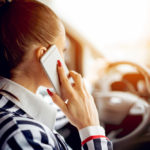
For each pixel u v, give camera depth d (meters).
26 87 0.53
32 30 0.48
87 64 1.75
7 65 0.50
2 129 0.41
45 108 0.54
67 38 1.62
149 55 3.84
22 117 0.44
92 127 0.56
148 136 1.26
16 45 0.48
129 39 4.33
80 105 0.56
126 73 1.78
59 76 0.56
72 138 1.09
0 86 0.50
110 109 1.34
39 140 0.43
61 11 1.45
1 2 0.52
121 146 1.21
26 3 0.50
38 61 0.51
